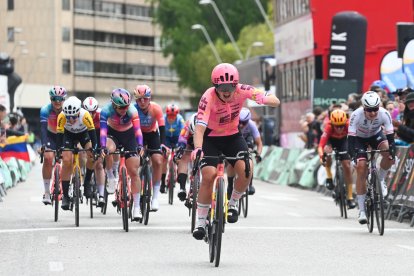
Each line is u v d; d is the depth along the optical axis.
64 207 33.34
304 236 28.83
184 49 171.25
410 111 35.56
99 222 33.31
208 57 168.00
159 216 35.69
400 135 35.56
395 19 70.06
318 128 53.59
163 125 34.25
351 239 28.03
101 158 35.25
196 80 170.38
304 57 74.38
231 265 22.45
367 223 30.23
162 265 22.42
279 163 63.00
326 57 71.19
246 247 25.98
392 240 27.78
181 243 26.92
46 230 30.47
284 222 33.69
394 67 53.88
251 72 96.69
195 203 29.83
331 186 37.78
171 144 42.38
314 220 34.62
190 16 172.62
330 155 37.59
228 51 164.88
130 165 31.28
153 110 33.50
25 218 34.91
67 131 33.59
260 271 21.44
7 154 59.09
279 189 55.78
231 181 32.84
